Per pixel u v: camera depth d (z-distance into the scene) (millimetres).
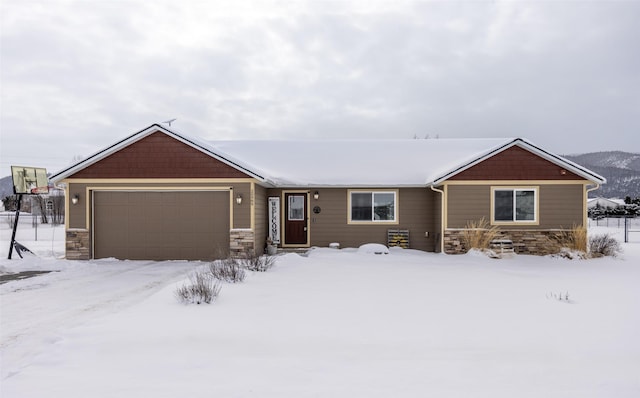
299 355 4887
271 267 11219
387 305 7230
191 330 5715
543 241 15180
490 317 6512
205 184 14664
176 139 14766
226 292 8055
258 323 6070
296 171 17266
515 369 4488
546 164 15289
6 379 4262
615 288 9023
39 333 6039
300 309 6887
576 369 4496
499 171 15305
